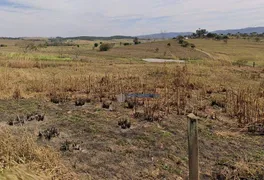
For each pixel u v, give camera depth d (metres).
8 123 6.17
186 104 8.28
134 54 62.94
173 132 5.88
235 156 4.77
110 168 4.29
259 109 7.17
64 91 9.98
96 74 16.08
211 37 112.75
